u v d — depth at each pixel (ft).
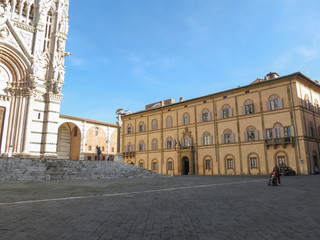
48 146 121.90
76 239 17.84
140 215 26.12
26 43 124.06
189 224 22.25
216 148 163.02
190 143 175.83
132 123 215.92
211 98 170.30
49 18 135.95
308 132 137.18
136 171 111.45
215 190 51.98
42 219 24.07
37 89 122.52
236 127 156.35
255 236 18.47
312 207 30.19
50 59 131.95
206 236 18.57
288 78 138.51
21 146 115.24
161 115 196.85
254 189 53.67
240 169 151.02
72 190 50.96
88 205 32.37
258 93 150.00
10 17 120.16
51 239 17.78
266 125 144.56
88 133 238.89
